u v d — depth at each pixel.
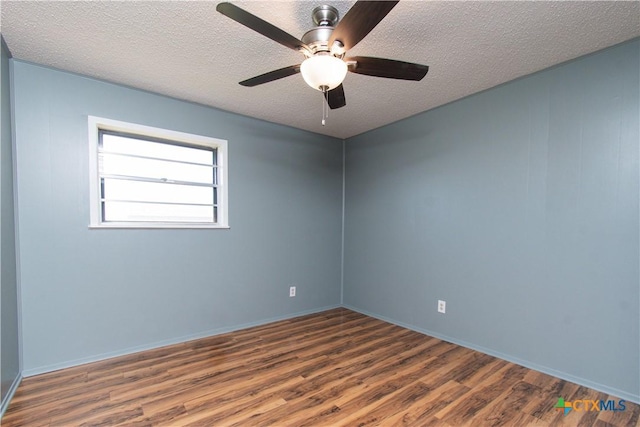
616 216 1.98
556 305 2.23
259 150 3.32
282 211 3.50
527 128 2.38
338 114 3.17
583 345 2.11
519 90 2.42
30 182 2.19
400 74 1.77
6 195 1.95
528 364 2.36
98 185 2.46
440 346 2.77
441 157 2.95
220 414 1.78
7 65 2.03
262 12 1.64
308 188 3.72
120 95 2.53
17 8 1.59
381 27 1.76
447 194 2.91
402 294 3.30
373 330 3.17
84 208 2.39
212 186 3.08
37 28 1.78
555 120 2.23
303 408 1.84
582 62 2.11
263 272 3.35
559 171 2.22
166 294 2.76
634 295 1.92
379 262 3.56
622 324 1.96
